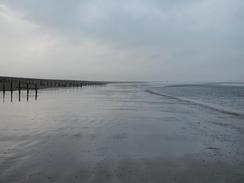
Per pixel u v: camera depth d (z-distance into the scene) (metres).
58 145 6.41
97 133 8.00
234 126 9.94
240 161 5.36
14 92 33.53
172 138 7.55
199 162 5.25
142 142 6.94
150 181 4.16
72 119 10.92
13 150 5.89
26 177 4.24
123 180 4.17
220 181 4.23
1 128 8.60
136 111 14.45
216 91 48.38
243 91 48.53
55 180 4.12
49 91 40.81
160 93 38.81
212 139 7.51
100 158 5.38
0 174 4.36
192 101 23.27
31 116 11.66
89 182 4.06
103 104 18.69
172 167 4.90
